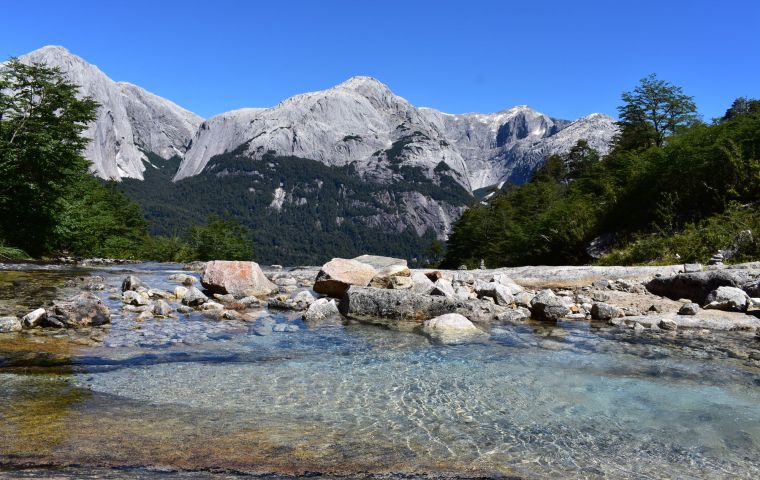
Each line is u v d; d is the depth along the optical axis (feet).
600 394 19.58
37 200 95.25
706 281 41.42
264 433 14.93
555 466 13.38
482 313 35.91
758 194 70.44
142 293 41.68
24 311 32.81
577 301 42.83
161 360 22.90
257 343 27.12
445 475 12.64
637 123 164.14
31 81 96.94
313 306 35.76
